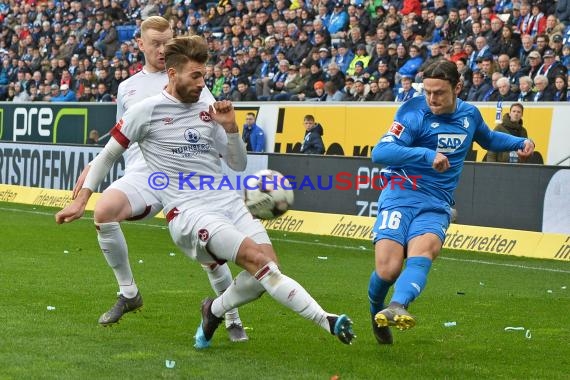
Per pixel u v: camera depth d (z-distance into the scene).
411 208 8.86
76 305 11.28
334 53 27.08
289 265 16.27
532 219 18.31
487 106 20.50
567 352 9.36
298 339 9.61
